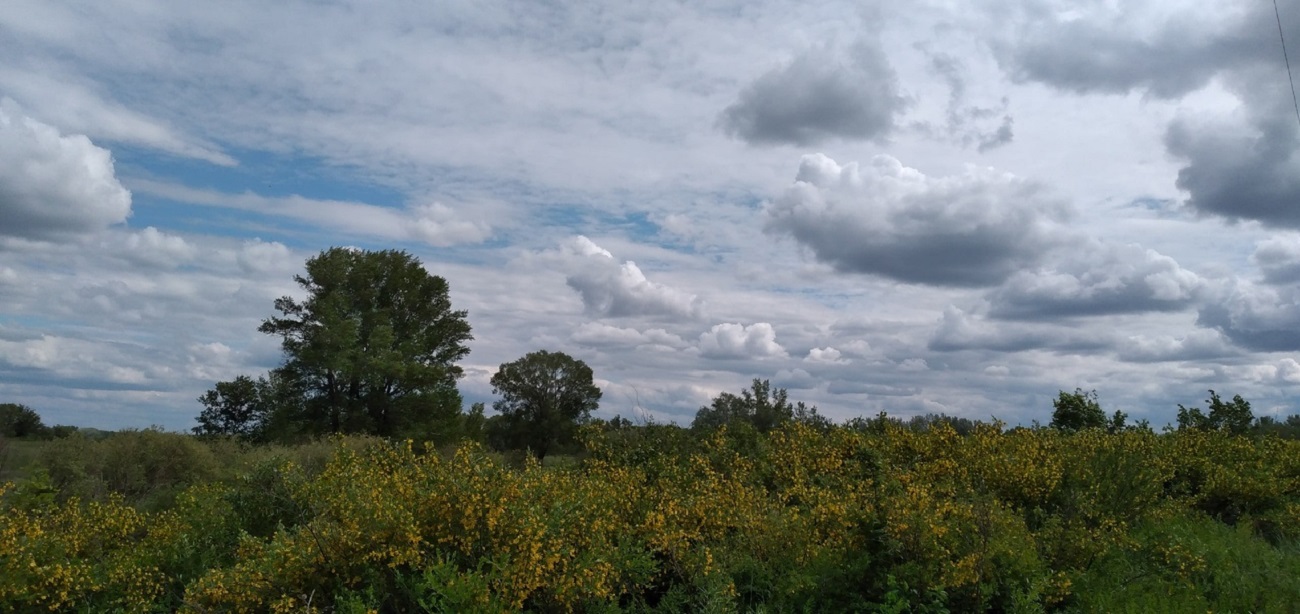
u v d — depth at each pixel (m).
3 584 6.50
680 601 7.21
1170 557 8.62
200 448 16.78
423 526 6.74
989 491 9.72
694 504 8.33
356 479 7.77
